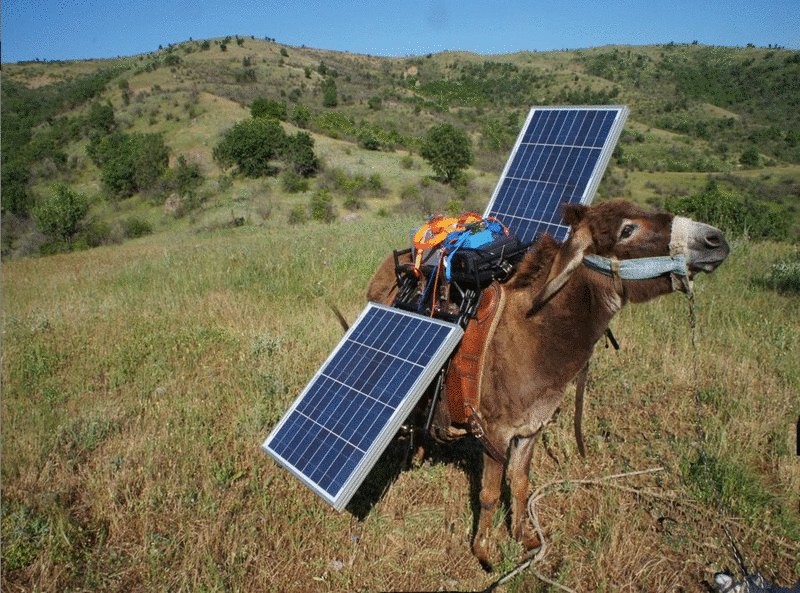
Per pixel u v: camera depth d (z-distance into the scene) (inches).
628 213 149.7
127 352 358.9
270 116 2962.6
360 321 200.2
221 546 198.1
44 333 408.5
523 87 7362.2
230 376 317.7
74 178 2770.7
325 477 167.2
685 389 283.4
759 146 4306.1
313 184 2055.9
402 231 774.5
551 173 224.7
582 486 223.8
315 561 194.4
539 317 163.6
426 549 198.5
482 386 169.5
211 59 5866.1
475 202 1884.8
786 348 317.1
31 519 210.1
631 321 358.3
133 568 192.2
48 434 265.4
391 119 4357.8
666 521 202.7
